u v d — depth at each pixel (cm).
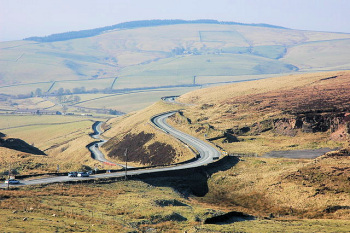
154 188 13338
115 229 8262
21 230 7081
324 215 11019
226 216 10225
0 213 8231
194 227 9144
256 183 14112
